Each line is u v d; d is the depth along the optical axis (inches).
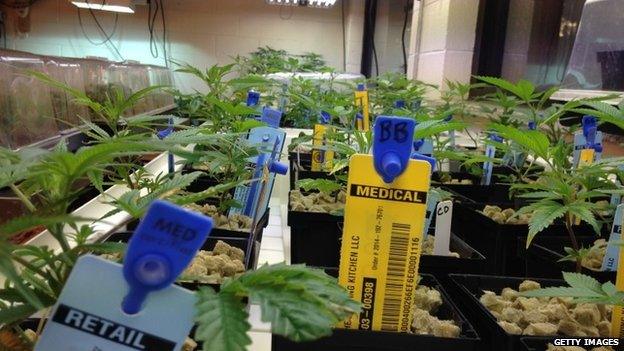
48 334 12.3
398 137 19.3
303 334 10.9
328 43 189.9
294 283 12.4
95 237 27.3
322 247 38.8
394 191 20.7
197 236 11.0
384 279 21.2
